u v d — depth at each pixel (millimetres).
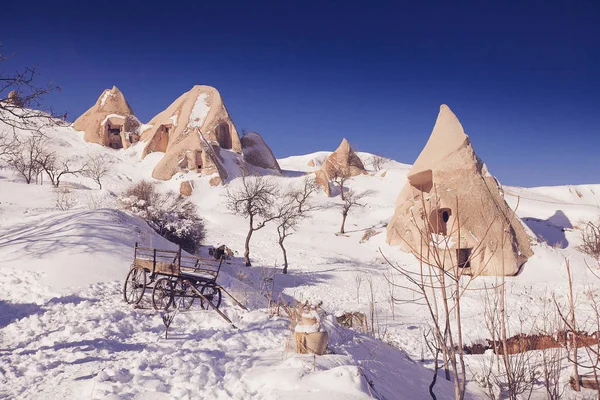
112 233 16297
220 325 9109
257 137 84688
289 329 7812
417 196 42375
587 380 7984
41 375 6070
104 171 61812
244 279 22328
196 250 30297
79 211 18828
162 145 80000
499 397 7434
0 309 9898
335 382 5145
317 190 66438
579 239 39969
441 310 21312
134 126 84938
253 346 7430
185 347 7391
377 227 53875
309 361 5914
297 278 31266
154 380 5508
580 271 32938
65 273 12391
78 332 8250
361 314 13242
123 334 8305
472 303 22438
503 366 9305
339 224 56094
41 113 12398
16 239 15227
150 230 19984
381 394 5492
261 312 9805
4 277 12016
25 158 55938
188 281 10312
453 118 39875
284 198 61000
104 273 12898
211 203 58469
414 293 26297
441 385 7684
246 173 71375
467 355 11336
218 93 80875
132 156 78000
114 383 5414
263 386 5344
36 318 9062
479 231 34000
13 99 11773
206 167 64938
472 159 37656
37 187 42625
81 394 5340
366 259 40156
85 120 88062
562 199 87125
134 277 11141
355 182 75312
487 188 36688
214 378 5664
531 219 45938
